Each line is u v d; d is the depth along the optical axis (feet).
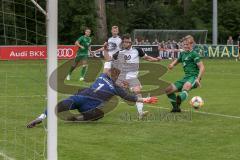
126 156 37.52
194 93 83.05
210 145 41.52
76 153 38.42
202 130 48.37
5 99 70.79
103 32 236.02
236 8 275.39
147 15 276.00
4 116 55.47
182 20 283.59
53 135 27.96
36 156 36.88
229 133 46.80
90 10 231.50
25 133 45.65
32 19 36.58
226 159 36.76
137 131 47.78
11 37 42.27
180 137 44.91
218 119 55.36
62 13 225.15
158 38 223.10
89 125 51.06
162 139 43.98
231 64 174.09
